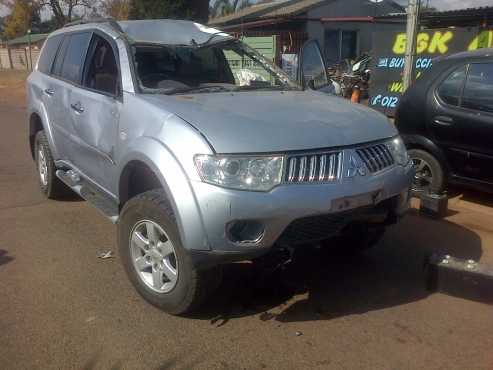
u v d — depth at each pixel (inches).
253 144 126.6
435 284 159.3
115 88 167.3
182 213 126.5
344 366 123.3
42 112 225.3
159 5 745.0
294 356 126.9
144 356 125.8
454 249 192.9
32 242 193.8
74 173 205.8
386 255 186.5
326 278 168.1
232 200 122.4
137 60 173.9
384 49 466.3
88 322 139.8
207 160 125.0
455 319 144.6
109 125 163.8
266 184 125.1
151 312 145.2
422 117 242.8
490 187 227.3
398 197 148.6
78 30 209.8
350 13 871.7
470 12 502.6
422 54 455.2
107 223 214.7
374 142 143.9
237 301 151.9
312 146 130.3
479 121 223.5
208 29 205.9
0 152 352.8
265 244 126.4
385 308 150.2
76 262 176.7
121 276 166.7
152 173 148.9
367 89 579.8
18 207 233.9
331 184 129.9
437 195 228.1
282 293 157.5
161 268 141.3
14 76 1212.5
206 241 125.3
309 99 169.5
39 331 135.1
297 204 125.1
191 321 141.2
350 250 178.5
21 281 162.6
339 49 872.9
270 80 202.4
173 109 142.6
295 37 781.3
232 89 177.9
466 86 230.7
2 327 136.6
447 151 236.1
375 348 130.7
